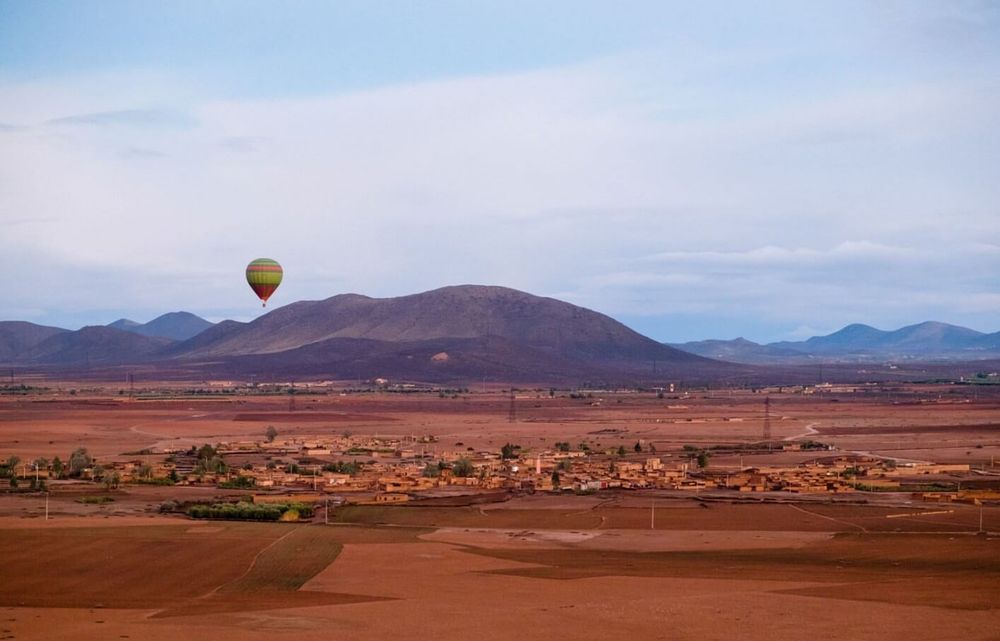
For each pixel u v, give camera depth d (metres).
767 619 93.94
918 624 92.38
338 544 136.75
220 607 99.94
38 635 86.75
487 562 125.25
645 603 100.69
